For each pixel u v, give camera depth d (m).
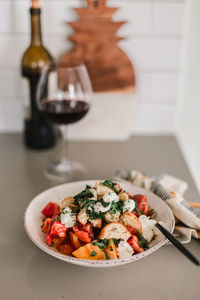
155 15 1.21
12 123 1.35
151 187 0.89
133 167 1.11
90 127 1.28
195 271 0.70
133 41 1.25
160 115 1.35
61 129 1.27
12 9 1.20
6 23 1.22
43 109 1.02
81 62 1.24
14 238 0.80
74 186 0.88
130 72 1.25
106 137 1.29
